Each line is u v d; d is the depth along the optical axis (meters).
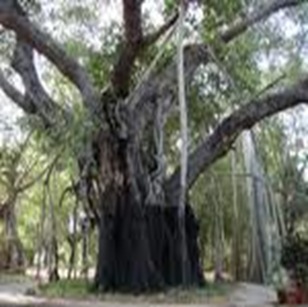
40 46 20.00
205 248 35.22
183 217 21.03
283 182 30.53
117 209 20.66
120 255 20.44
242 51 22.73
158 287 20.22
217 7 19.36
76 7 23.52
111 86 21.23
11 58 23.23
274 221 31.08
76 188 22.44
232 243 34.16
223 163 34.22
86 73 21.08
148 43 20.06
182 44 19.16
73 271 27.38
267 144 33.19
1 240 35.94
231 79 22.34
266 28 22.81
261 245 31.77
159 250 20.67
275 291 20.69
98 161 21.14
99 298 18.97
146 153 21.27
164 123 21.52
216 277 30.95
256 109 21.97
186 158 19.89
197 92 22.89
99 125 20.81
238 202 33.97
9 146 31.23
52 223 26.97
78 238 26.50
